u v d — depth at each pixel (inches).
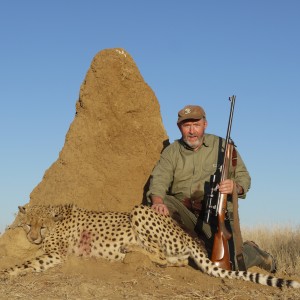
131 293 115.6
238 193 142.5
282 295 117.5
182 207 147.3
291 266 166.9
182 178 145.8
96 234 144.5
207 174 145.3
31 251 147.5
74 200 155.9
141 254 135.6
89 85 163.2
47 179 164.2
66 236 145.7
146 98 163.5
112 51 164.1
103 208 156.9
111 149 160.7
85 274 129.4
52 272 133.8
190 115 141.9
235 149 143.0
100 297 112.4
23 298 110.8
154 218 139.3
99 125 161.6
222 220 135.4
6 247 146.5
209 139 146.8
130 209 157.3
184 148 146.5
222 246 134.8
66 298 111.1
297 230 262.8
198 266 136.3
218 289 122.6
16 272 132.8
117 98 162.4
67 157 160.7
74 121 165.0
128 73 163.2
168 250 139.6
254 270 147.1
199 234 148.5
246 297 115.6
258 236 264.5
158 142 161.9
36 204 162.6
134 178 159.2
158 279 125.5
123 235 142.9
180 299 113.7
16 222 154.0
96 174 158.4
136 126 161.8
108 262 141.1
